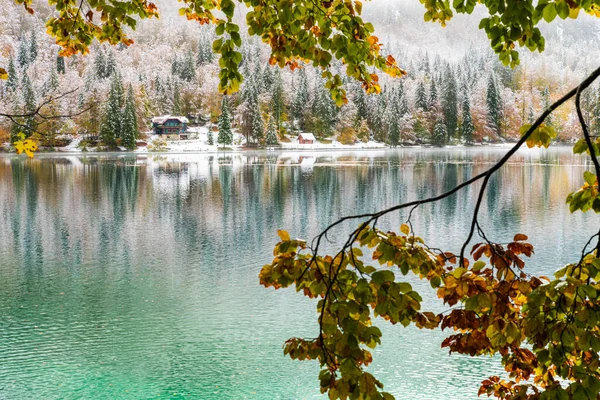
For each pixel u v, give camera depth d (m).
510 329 2.52
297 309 15.37
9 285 18.23
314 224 29.34
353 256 2.52
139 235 26.73
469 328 2.66
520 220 29.05
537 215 30.50
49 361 12.24
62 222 30.48
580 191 2.70
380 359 12.13
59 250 23.55
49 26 3.98
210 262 21.14
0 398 10.62
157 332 13.86
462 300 2.69
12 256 22.50
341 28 3.26
